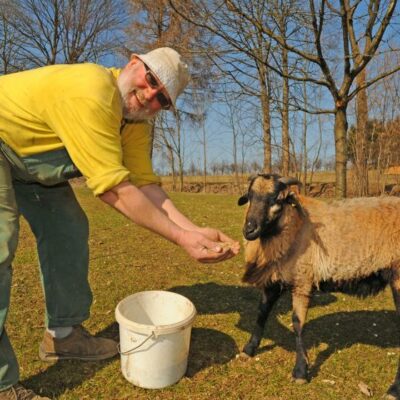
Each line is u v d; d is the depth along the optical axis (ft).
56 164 8.77
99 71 8.02
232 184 79.71
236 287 16.85
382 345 12.64
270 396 9.89
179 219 10.30
